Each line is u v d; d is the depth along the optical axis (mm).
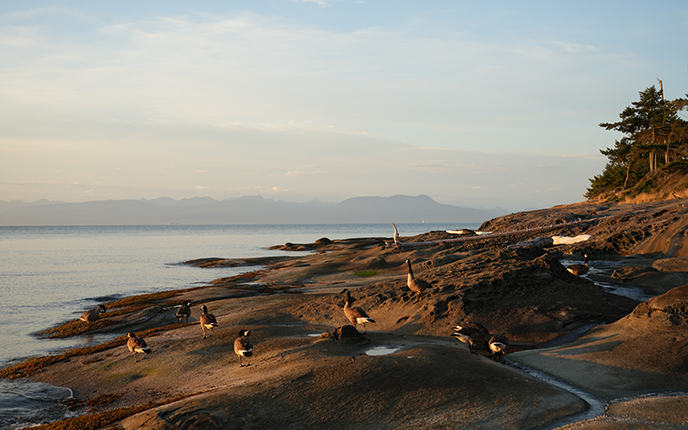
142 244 124500
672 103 72812
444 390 10430
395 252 48375
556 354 13883
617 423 8867
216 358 15594
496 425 8969
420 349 13352
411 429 8844
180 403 10578
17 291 39500
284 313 23250
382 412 9562
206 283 43969
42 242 136250
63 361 17531
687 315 14031
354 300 23578
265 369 13164
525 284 20188
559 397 10344
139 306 29422
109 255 82688
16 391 14422
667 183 62906
